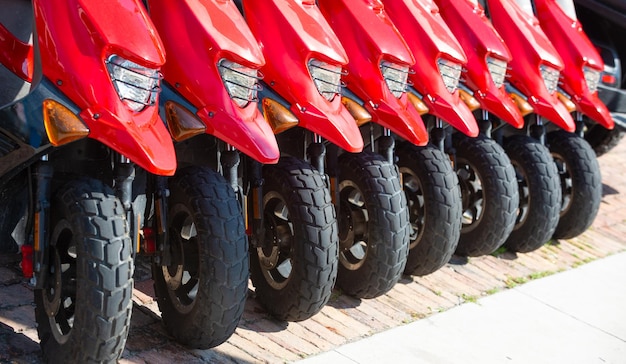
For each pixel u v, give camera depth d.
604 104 5.90
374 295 3.96
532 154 4.91
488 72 4.52
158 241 3.22
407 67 3.88
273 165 3.61
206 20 3.21
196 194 3.18
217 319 3.16
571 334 4.30
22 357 2.98
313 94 3.48
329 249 3.51
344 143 3.43
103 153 3.21
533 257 5.24
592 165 5.33
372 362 3.56
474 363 3.77
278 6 3.56
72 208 2.75
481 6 4.84
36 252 2.82
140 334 3.34
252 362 3.34
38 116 2.74
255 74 3.22
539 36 4.95
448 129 4.54
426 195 4.18
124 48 2.75
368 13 3.90
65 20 2.77
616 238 6.01
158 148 2.77
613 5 6.08
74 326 2.75
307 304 3.54
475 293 4.53
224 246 3.12
